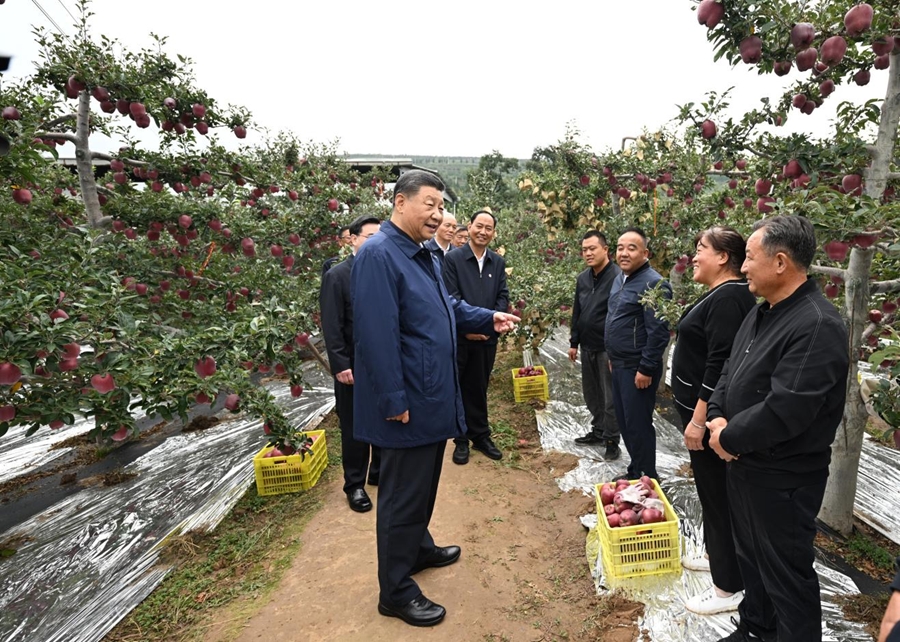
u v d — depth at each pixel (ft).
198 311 14.33
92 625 7.82
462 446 12.67
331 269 10.03
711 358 6.65
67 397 7.86
